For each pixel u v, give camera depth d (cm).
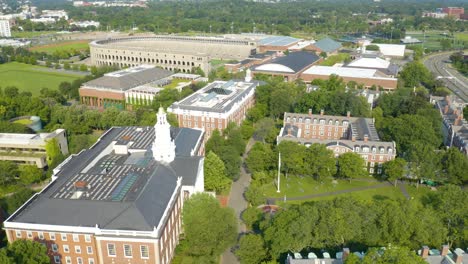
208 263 11844
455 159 16350
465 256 10106
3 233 13262
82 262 11106
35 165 17762
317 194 16550
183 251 12450
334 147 18138
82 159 14675
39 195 12125
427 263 9356
